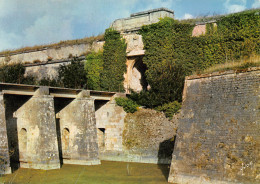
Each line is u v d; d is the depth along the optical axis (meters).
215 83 21.86
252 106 19.19
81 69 44.75
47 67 49.69
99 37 47.22
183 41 40.22
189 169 21.03
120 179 25.39
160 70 36.28
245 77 20.20
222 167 19.19
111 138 37.12
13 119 31.86
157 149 33.25
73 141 33.53
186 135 22.14
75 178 25.94
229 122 19.94
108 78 44.31
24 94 29.98
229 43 37.84
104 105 38.25
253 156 17.98
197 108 22.25
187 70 39.62
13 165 31.17
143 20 43.97
